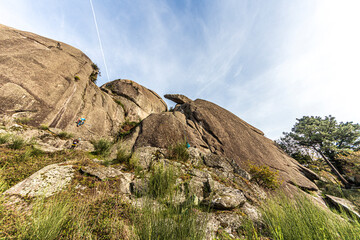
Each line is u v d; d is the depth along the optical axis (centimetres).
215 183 454
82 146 725
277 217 207
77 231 166
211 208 337
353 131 1992
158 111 2053
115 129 1220
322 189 1027
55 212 171
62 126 835
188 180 413
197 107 1343
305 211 207
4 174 293
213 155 741
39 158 446
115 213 227
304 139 2125
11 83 734
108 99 1418
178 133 934
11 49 878
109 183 350
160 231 157
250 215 316
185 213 183
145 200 189
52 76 977
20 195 238
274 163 986
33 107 758
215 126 1147
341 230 173
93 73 1519
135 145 791
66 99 968
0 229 150
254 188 568
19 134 586
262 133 1534
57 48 1255
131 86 1878
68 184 305
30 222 165
